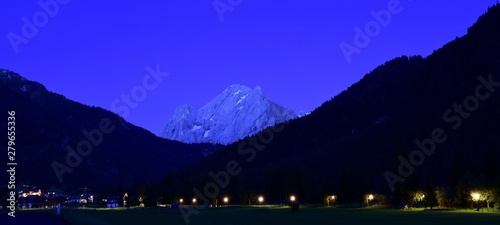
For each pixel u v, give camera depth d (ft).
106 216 374.43
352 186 556.51
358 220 276.41
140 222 285.43
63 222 288.10
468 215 303.48
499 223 226.58
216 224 262.26
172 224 265.13
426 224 228.63
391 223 243.40
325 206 570.05
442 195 419.95
